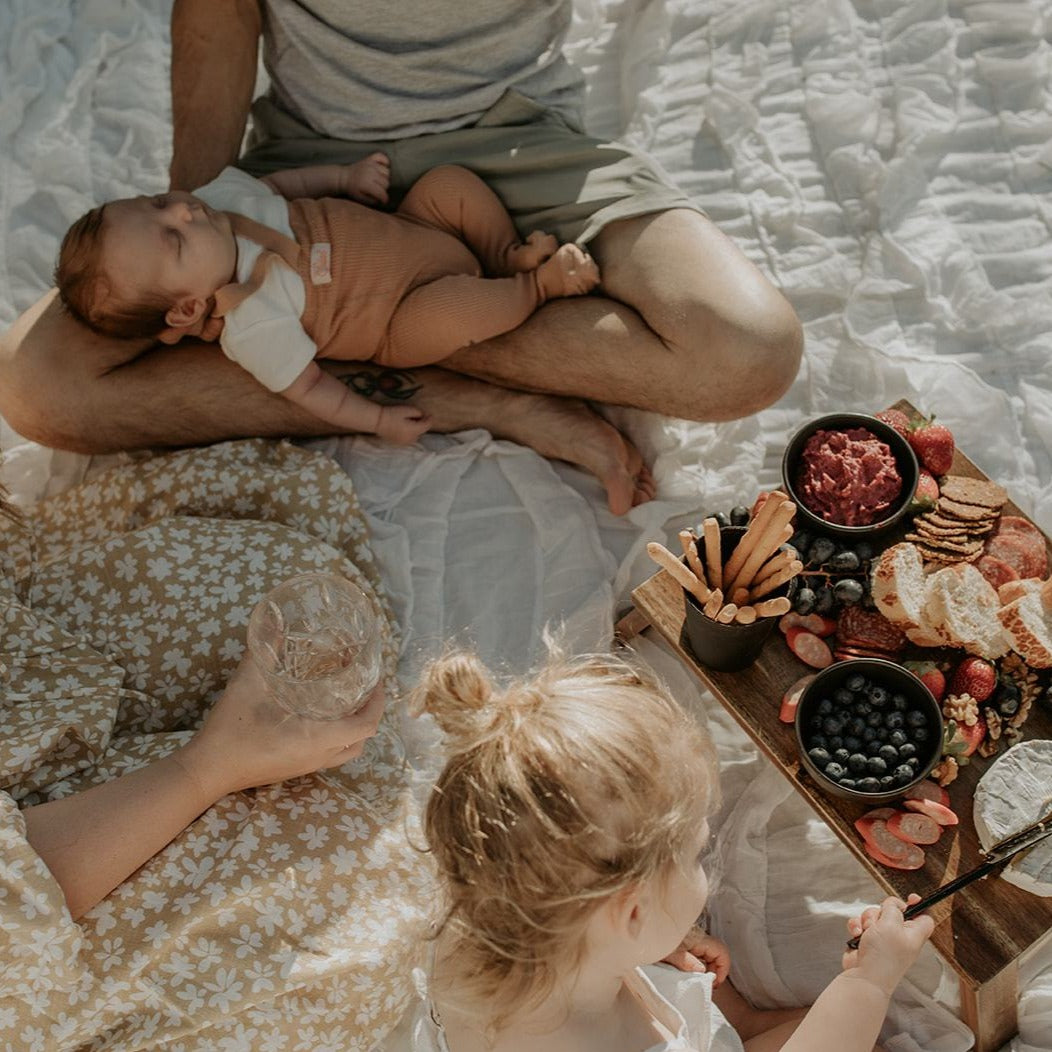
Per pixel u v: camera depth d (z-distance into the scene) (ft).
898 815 4.28
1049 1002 4.62
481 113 5.98
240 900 4.22
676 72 6.98
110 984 4.03
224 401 5.74
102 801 4.13
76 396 5.64
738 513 4.50
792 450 4.84
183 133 6.03
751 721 4.57
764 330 5.32
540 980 3.59
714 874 5.10
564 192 5.78
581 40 7.25
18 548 5.13
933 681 4.46
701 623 4.35
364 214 5.70
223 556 5.09
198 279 5.28
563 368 5.74
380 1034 4.45
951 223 6.46
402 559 5.58
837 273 6.39
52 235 6.72
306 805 4.48
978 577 4.58
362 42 5.81
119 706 4.82
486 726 3.49
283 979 4.18
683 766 3.53
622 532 5.83
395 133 5.97
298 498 5.50
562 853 3.33
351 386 6.00
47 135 6.89
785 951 4.99
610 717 3.47
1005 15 6.80
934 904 4.17
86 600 5.06
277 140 6.20
